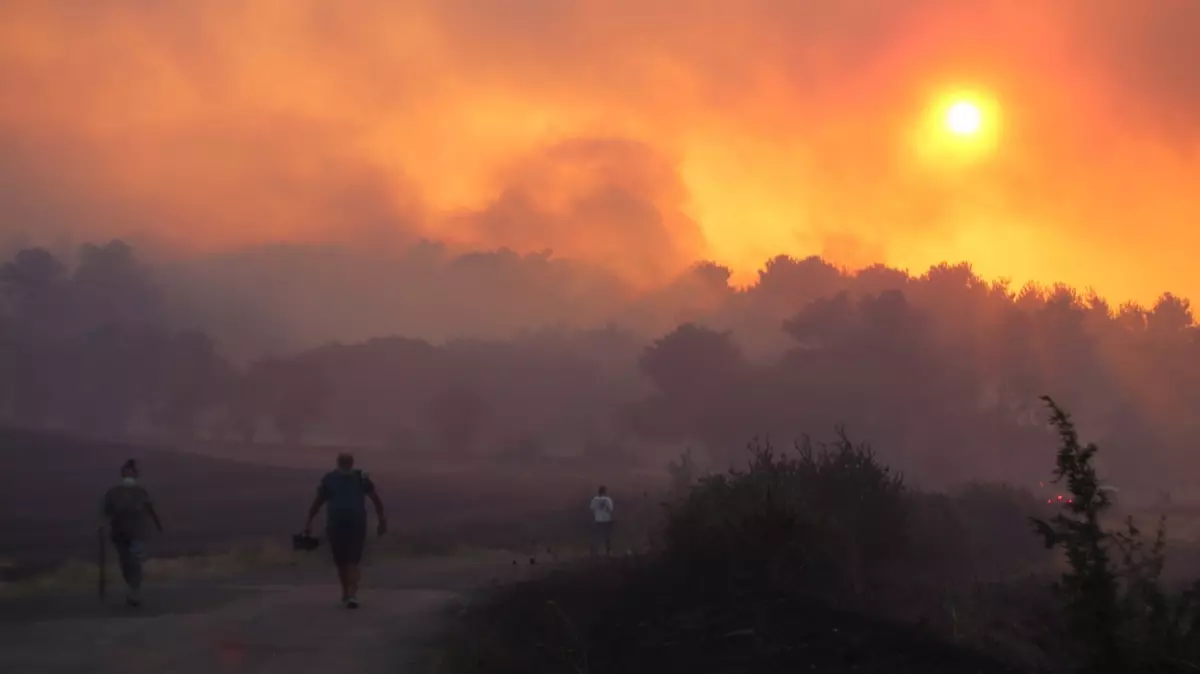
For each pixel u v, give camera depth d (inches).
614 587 502.3
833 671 326.0
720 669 342.6
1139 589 325.4
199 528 2038.6
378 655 423.5
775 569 461.7
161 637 460.1
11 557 1392.7
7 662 401.4
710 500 520.7
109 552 1375.5
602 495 1125.1
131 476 602.5
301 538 570.9
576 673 364.5
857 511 611.8
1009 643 378.6
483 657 397.4
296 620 518.3
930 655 333.7
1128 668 304.3
